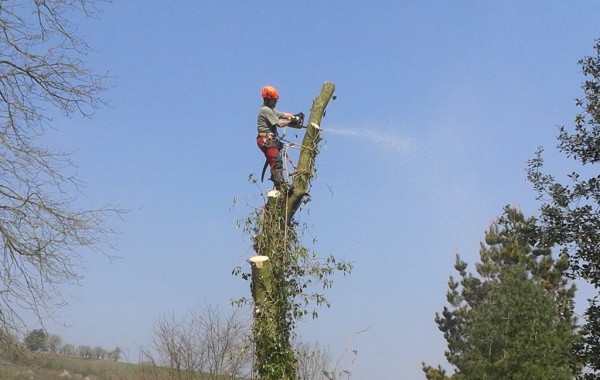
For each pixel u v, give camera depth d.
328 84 8.60
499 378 18.77
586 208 11.13
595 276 10.84
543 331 18.58
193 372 18.61
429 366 24.84
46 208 10.79
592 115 11.29
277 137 8.36
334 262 8.01
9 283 10.66
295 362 7.93
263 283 7.82
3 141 10.67
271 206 8.05
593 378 10.88
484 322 20.16
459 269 28.36
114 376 20.02
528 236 11.82
